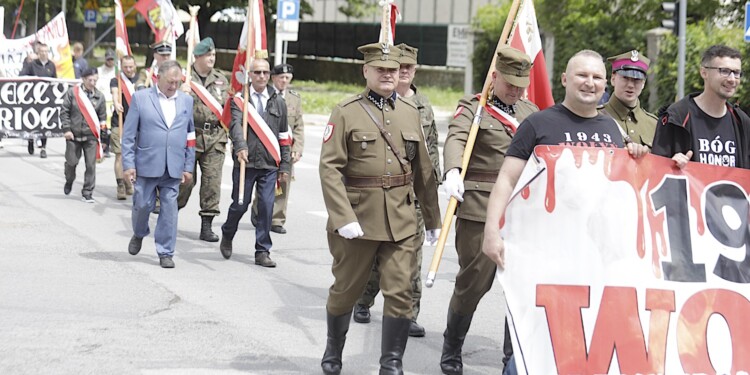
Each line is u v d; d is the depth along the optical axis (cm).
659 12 2602
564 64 2978
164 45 1438
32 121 2052
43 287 941
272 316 873
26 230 1242
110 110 2180
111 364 714
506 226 588
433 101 4169
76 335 785
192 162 1070
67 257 1086
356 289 689
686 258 601
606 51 2767
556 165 585
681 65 2055
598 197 588
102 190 1658
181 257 1120
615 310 584
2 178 1753
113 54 2197
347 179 680
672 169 607
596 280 584
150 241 1208
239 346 774
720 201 614
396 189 677
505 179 591
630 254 591
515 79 695
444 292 991
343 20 5712
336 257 688
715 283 604
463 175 682
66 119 1527
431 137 855
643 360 584
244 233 1307
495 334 841
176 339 786
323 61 5300
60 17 2370
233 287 980
